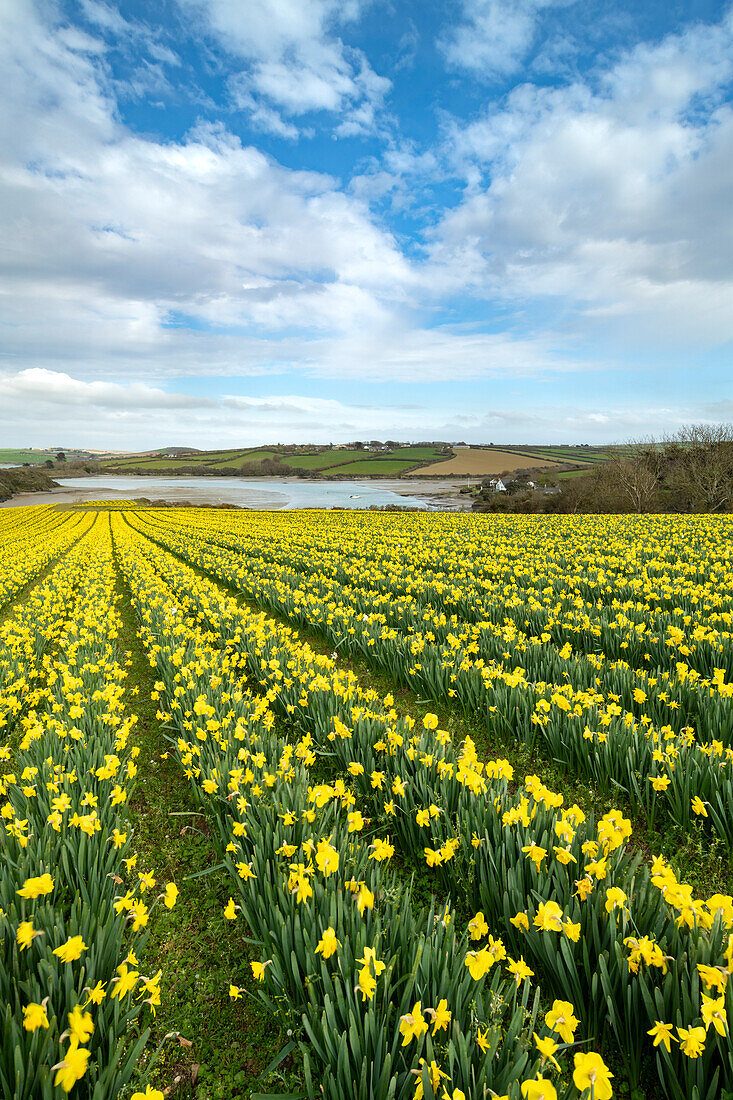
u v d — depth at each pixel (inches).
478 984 89.8
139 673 336.2
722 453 1692.9
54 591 540.7
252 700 232.4
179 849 163.6
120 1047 86.5
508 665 265.9
